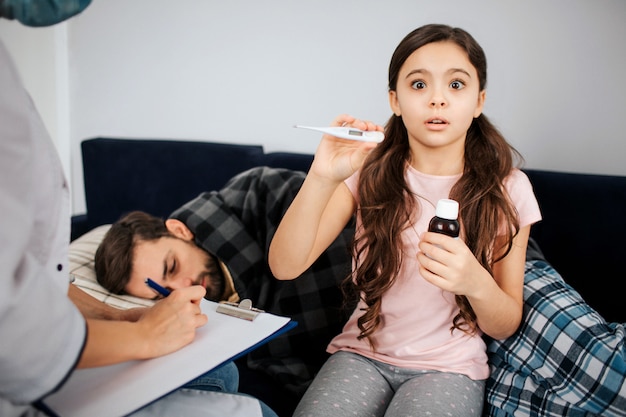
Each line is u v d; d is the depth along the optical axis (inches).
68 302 23.6
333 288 52.6
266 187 57.2
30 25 23.9
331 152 37.0
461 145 42.8
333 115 67.5
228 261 54.4
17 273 21.7
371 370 42.0
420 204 43.3
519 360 41.0
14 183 22.0
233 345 31.0
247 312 35.2
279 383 48.1
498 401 40.8
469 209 41.6
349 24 64.2
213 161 67.6
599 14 55.0
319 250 43.9
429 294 42.3
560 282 44.0
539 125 59.4
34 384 22.8
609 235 51.7
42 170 24.1
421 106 39.8
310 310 52.4
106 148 72.1
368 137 34.5
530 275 45.0
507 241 41.7
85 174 73.6
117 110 78.5
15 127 22.1
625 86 55.9
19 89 22.6
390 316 43.2
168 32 73.1
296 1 65.9
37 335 22.0
